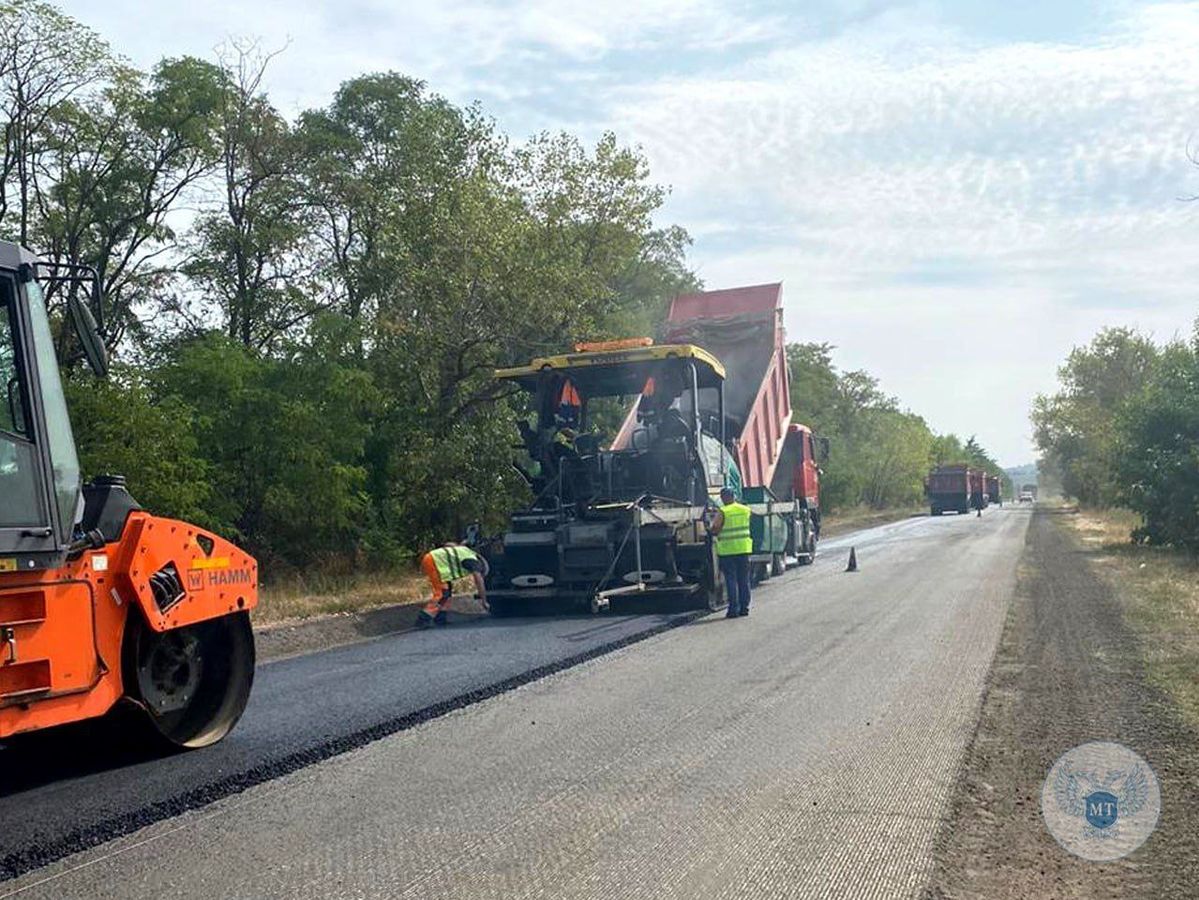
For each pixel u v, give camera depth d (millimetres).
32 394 6703
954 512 71188
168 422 17078
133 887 5105
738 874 5059
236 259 25562
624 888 4910
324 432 20297
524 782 6719
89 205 23047
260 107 25406
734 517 14922
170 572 7711
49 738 7734
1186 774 6512
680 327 21766
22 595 6535
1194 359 25500
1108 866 5105
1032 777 6562
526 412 18328
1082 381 55531
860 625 13445
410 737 8047
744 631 13336
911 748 7312
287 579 20047
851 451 73750
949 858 5227
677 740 7703
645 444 16734
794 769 6852
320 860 5387
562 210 24641
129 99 22828
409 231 23406
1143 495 24938
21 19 21141
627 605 16750
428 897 4852
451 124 24953
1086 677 9609
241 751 7719
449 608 17172
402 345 23141
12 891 5102
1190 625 12508
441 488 23125
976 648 11406
